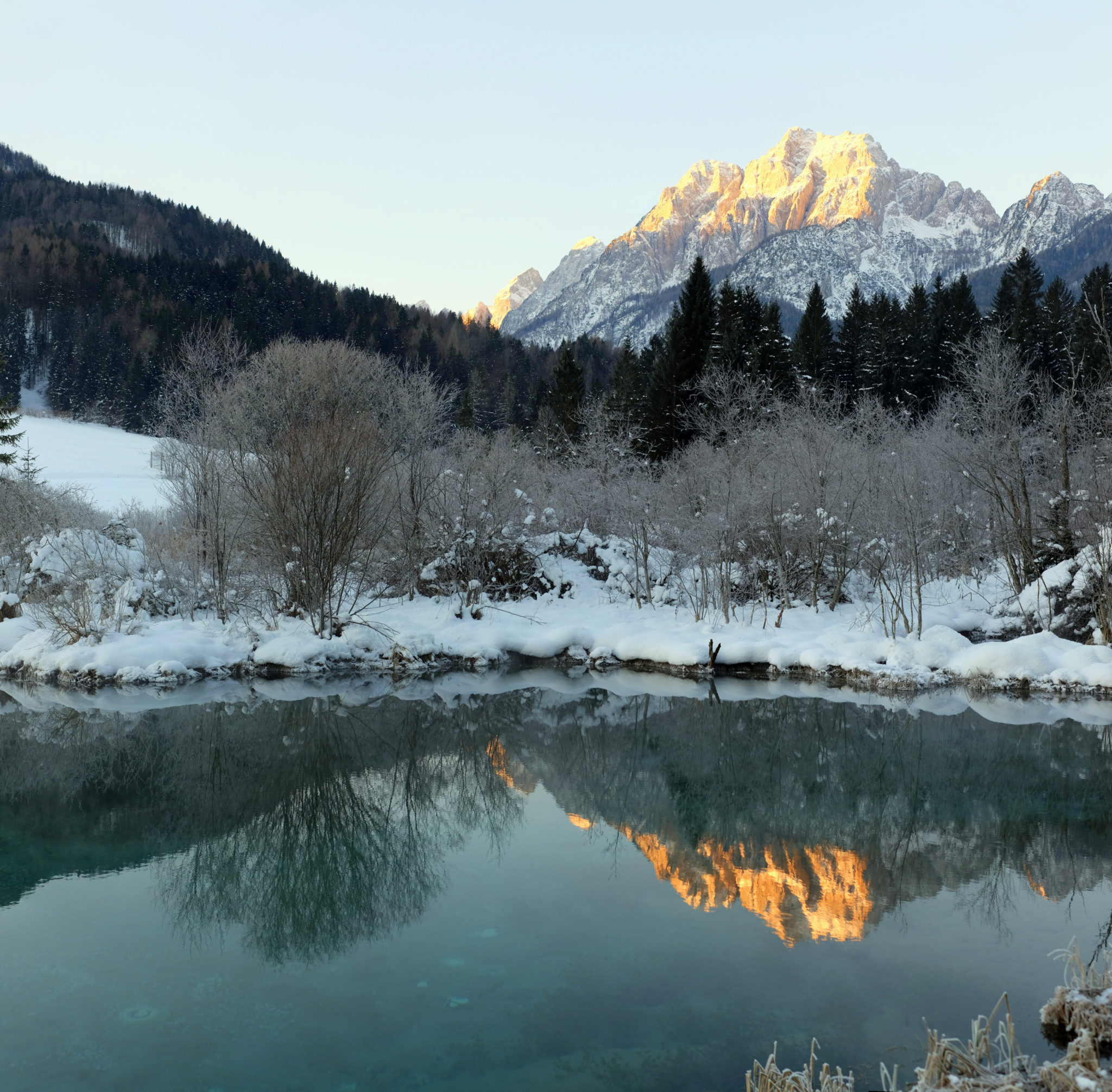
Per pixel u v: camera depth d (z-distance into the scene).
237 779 15.55
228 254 183.50
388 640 26.11
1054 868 10.85
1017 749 16.92
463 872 11.03
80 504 39.31
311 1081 6.32
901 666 23.08
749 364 48.44
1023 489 26.36
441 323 119.88
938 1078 5.38
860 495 28.08
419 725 19.58
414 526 31.08
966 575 30.72
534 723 19.81
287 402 33.72
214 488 28.86
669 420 47.06
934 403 50.41
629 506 31.67
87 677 23.02
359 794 14.77
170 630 26.17
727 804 13.97
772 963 8.22
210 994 7.76
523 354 116.75
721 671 25.11
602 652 26.44
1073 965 7.32
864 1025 6.98
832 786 14.92
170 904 10.00
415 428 33.06
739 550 29.62
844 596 29.86
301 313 100.81
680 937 8.81
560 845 12.12
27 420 88.25
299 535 25.59
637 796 14.56
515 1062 6.53
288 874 11.01
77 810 13.79
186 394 34.06
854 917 9.37
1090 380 34.66
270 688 23.17
